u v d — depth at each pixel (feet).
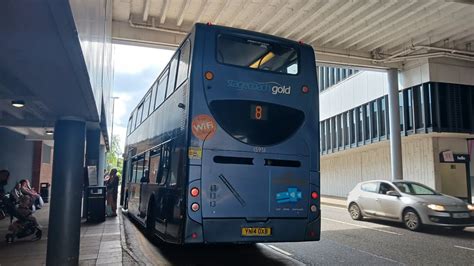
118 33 56.59
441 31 59.00
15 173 60.23
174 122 25.71
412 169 74.95
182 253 29.32
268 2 49.16
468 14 52.08
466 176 71.15
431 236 36.96
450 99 69.21
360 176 94.02
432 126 67.46
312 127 25.12
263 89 24.31
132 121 54.19
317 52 65.51
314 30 56.95
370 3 47.91
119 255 26.13
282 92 24.77
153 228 30.73
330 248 31.35
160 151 29.89
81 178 22.44
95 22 14.35
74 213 21.93
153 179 32.01
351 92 93.91
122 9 53.36
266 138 23.75
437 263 25.93
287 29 57.62
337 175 105.19
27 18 8.90
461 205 38.27
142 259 26.55
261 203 22.99
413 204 39.78
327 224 45.73
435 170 69.31
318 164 24.86
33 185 74.74
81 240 32.14
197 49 23.45
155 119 33.88
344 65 69.00
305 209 24.02
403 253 29.25
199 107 22.72
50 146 90.17
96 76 17.30
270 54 25.17
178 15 54.65
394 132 70.79
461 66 70.74
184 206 21.75
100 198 45.75
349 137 95.04
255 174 23.13
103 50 22.81
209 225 21.84
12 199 35.40
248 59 24.45
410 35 61.26
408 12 50.52
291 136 24.38
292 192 23.81
